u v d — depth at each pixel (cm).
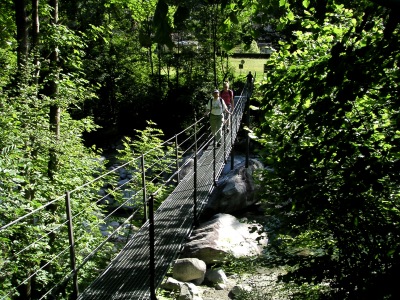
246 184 1084
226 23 275
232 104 1227
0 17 957
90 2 2139
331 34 328
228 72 2381
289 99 288
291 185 370
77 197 780
